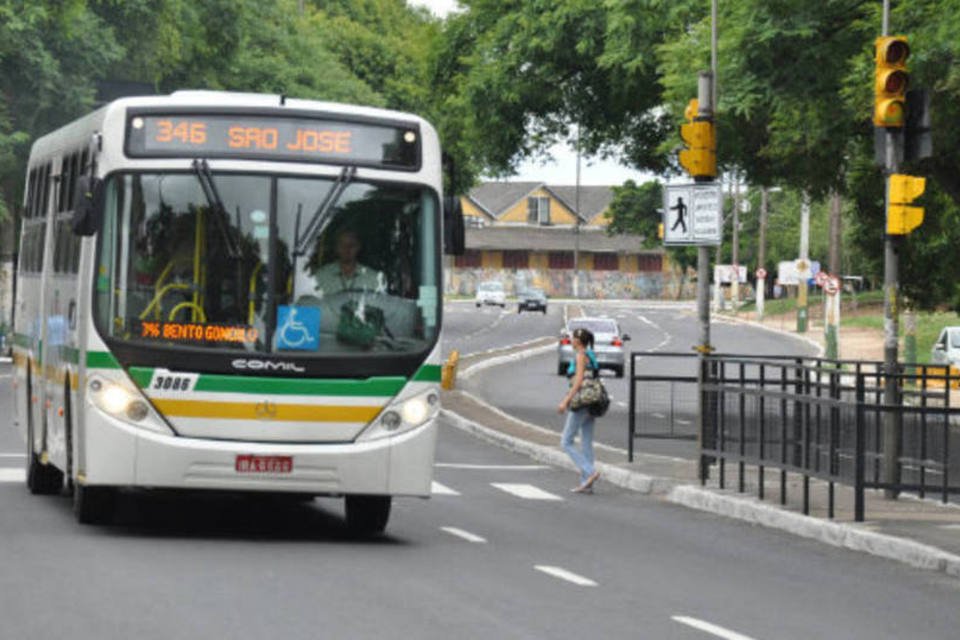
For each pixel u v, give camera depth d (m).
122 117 23.03
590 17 59.31
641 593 19.72
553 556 23.25
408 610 17.45
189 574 19.58
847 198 52.28
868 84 38.31
